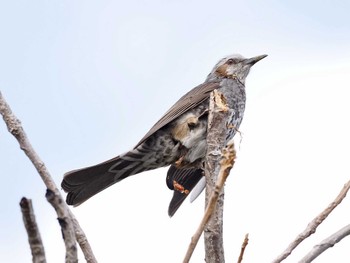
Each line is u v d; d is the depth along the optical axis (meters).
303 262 6.06
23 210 4.00
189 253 4.59
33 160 6.29
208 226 6.05
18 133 6.41
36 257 4.03
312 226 6.03
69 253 4.34
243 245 5.30
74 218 6.10
